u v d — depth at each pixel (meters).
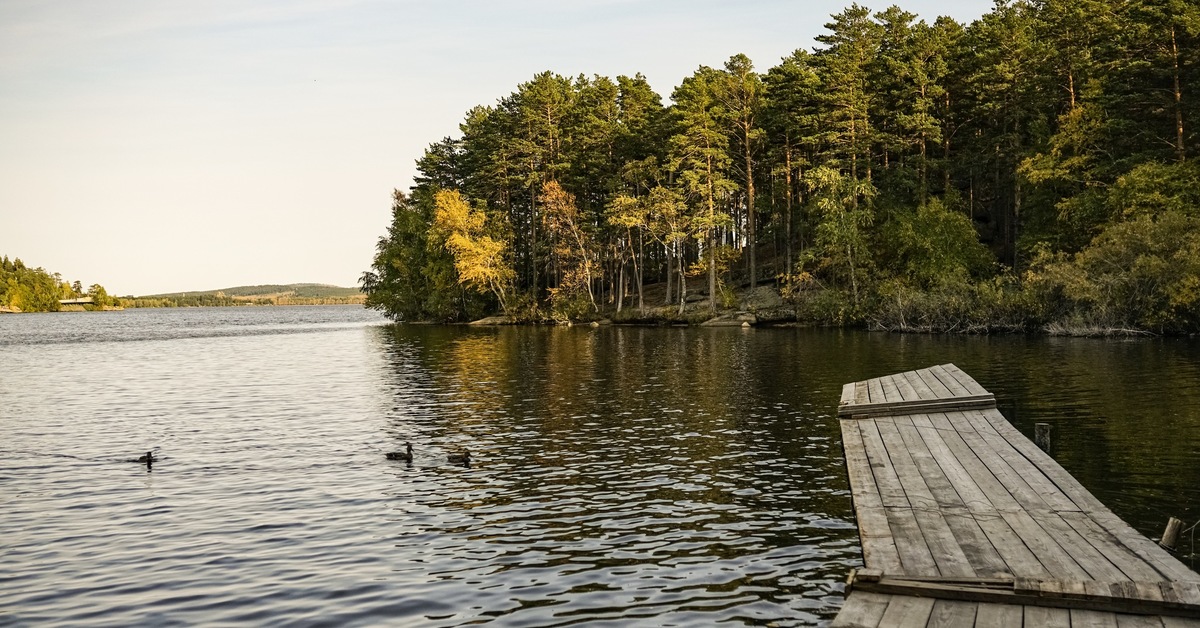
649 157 76.38
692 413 24.14
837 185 63.78
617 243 82.88
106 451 20.78
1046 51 58.47
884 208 66.00
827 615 9.62
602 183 83.56
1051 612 7.35
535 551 12.24
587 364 39.62
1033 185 56.94
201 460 19.45
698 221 71.88
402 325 96.75
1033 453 13.98
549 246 83.62
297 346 62.44
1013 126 64.75
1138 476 15.05
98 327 121.62
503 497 15.41
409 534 13.25
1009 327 52.25
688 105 71.38
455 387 32.31
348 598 10.55
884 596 7.86
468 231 85.12
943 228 60.47
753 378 31.97
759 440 19.94
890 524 10.09
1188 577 8.04
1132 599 7.28
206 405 29.25
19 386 36.81
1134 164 51.84
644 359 41.19
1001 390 25.88
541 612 9.94
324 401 29.48
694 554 11.90
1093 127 53.53
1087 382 27.12
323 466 18.50
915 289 59.38
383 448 20.39
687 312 74.19
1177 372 28.92
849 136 66.12
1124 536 9.48
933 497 11.36
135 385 36.62
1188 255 42.06
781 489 15.41
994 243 70.00
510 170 87.56
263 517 14.44
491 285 85.31
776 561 11.52
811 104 69.62
